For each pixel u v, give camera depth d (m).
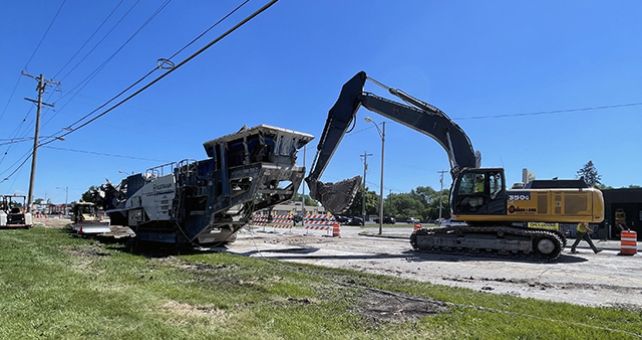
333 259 14.17
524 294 8.42
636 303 7.60
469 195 16.17
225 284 8.28
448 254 15.81
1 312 5.79
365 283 8.70
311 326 5.44
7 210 28.98
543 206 15.32
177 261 12.27
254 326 5.44
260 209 16.62
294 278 9.12
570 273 11.30
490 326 5.56
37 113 36.94
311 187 17.36
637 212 30.77
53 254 12.87
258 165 14.12
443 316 6.00
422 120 17.16
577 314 6.28
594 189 15.18
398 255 15.45
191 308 6.33
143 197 18.53
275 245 19.22
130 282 8.30
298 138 15.11
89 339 4.82
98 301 6.54
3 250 13.49
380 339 5.02
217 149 15.83
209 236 16.95
